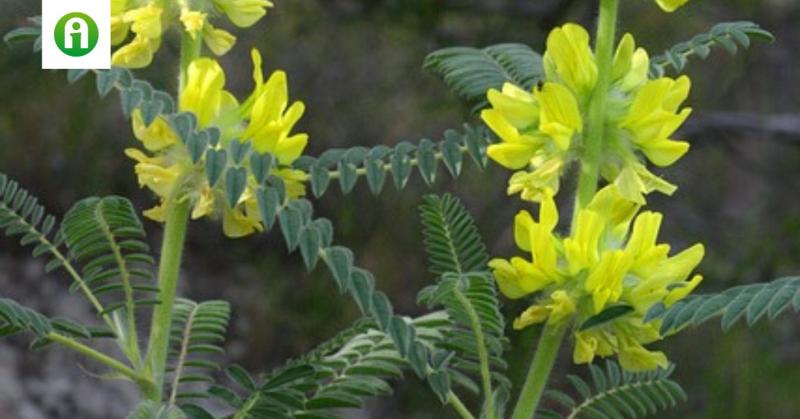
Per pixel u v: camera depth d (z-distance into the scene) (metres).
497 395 0.63
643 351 0.59
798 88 1.68
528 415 0.61
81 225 0.62
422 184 1.73
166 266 0.62
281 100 0.60
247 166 0.59
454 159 0.63
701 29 1.52
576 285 0.59
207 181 0.60
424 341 0.65
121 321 0.64
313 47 1.74
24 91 1.62
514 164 0.60
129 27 0.62
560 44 0.59
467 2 1.38
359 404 0.62
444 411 1.71
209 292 2.00
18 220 0.63
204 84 0.60
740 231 1.59
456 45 1.39
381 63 1.75
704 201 1.72
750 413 1.40
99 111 1.76
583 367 1.61
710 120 1.53
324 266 1.78
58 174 2.00
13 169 1.98
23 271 2.22
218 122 0.60
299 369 0.61
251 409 0.61
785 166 1.71
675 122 0.59
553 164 0.59
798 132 1.51
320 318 1.77
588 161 0.59
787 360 1.43
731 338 1.43
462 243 0.65
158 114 0.57
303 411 0.62
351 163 0.62
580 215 0.58
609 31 0.60
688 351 1.52
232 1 0.62
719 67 1.64
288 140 0.60
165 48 1.22
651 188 0.60
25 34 0.61
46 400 2.04
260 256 1.84
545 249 0.58
